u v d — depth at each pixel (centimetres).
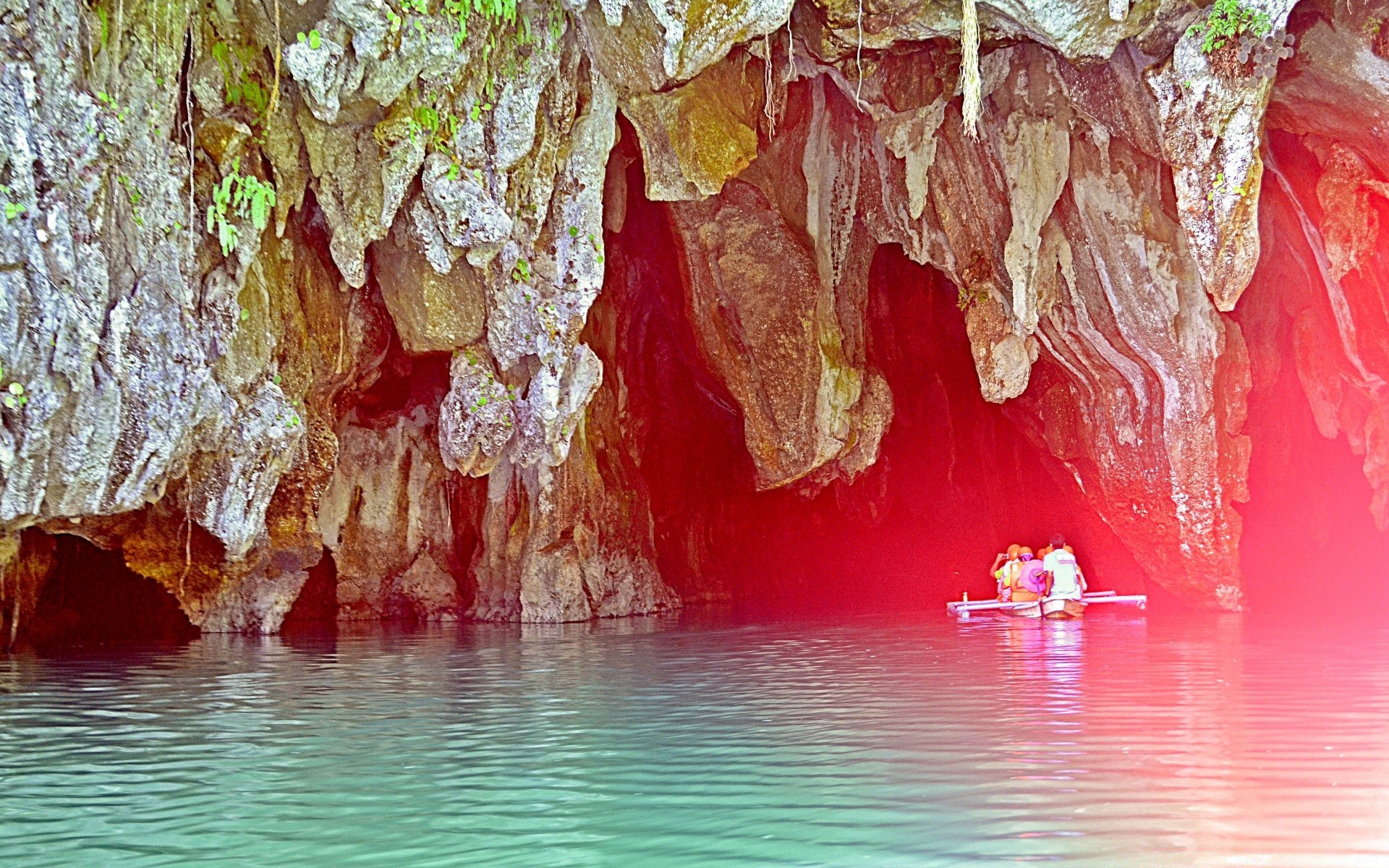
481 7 1143
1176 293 1511
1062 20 1201
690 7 1167
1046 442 1739
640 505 1817
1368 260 1467
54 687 855
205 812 451
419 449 1700
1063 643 1084
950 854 376
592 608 1642
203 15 1100
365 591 1661
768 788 474
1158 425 1558
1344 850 372
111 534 1251
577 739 598
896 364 2167
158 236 1048
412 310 1340
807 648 1099
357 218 1220
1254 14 1155
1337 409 1664
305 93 1131
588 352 1363
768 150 1697
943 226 1616
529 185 1295
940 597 2227
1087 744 554
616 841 399
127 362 1027
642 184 1759
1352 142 1376
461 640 1254
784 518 2278
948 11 1229
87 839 414
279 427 1214
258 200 1130
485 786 489
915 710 671
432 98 1196
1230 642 1071
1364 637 1113
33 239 935
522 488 1614
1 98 912
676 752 557
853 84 1498
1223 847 377
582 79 1299
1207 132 1217
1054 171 1512
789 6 1167
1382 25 1198
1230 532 1537
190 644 1237
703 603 1994
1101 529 1939
